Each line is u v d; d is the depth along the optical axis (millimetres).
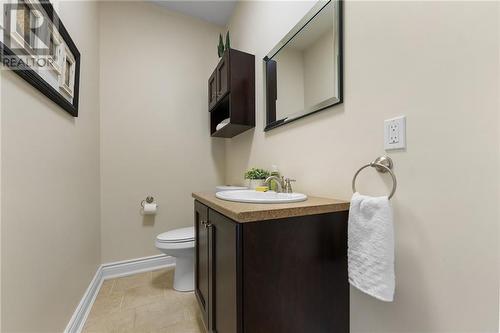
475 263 635
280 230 813
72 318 1274
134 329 1344
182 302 1626
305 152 1277
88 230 1630
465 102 643
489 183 604
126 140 2133
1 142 728
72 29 1368
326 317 902
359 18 950
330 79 1082
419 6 743
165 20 2326
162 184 2277
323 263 890
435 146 708
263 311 786
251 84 1846
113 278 2004
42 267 961
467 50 637
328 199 1061
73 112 1302
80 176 1472
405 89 783
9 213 760
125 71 2139
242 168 2148
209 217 1111
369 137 908
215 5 2299
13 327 767
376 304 890
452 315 683
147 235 2201
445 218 690
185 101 2402
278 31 1521
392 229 739
